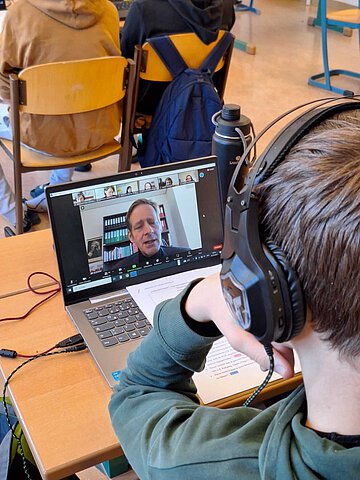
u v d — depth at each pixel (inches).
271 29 232.7
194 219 51.7
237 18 243.8
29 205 112.4
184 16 97.8
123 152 102.5
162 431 26.6
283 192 20.5
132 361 33.4
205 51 101.6
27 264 53.9
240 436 23.6
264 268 20.8
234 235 22.6
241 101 168.6
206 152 102.0
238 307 22.7
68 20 88.4
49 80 85.4
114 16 96.1
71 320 47.3
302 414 22.1
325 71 176.4
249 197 21.5
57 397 40.5
